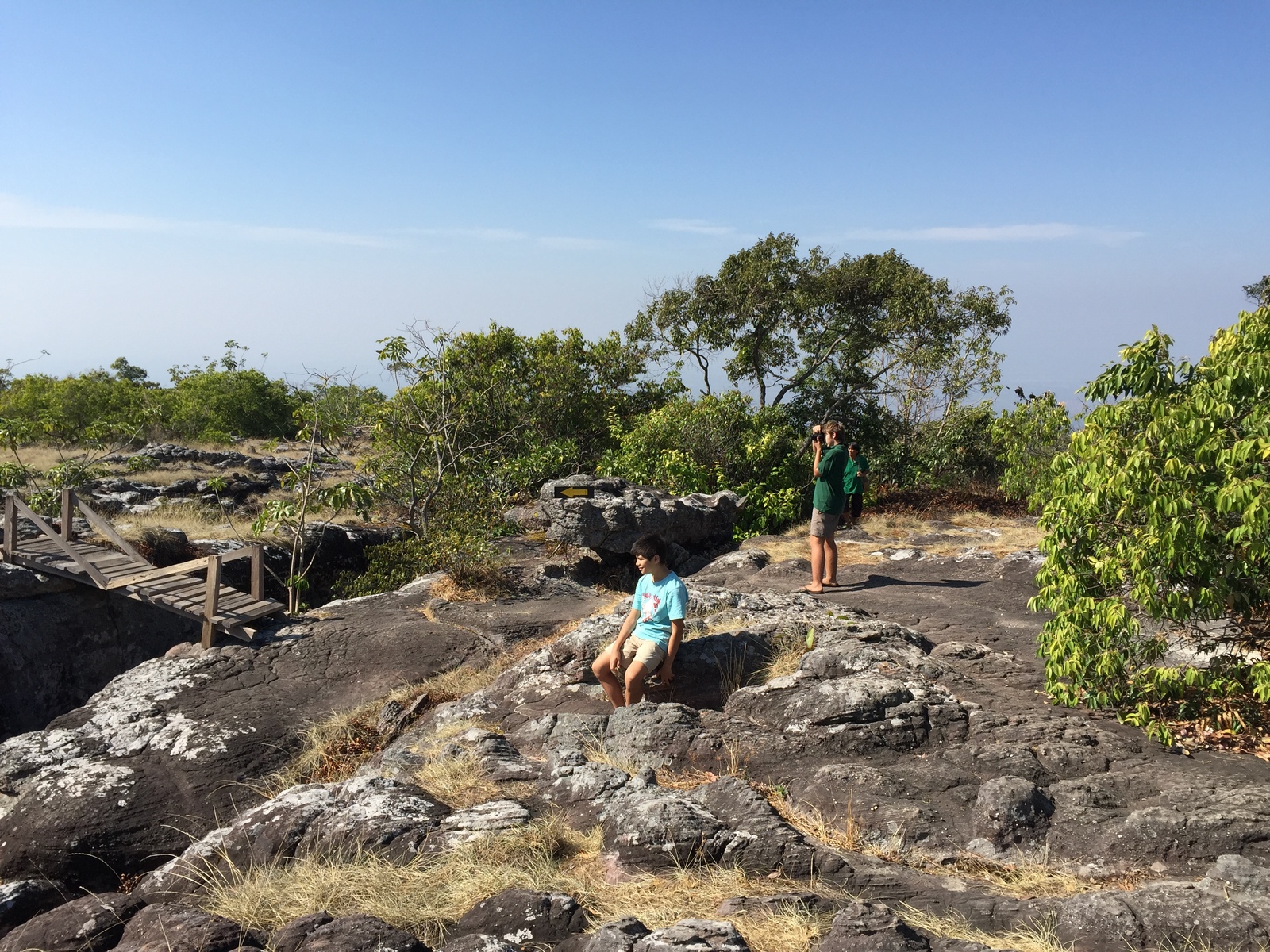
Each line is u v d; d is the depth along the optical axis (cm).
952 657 689
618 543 1309
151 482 2008
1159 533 516
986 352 2148
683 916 358
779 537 1387
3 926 423
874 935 313
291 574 1021
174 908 375
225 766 636
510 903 362
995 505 1666
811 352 2228
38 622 1024
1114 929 325
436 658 832
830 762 514
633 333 2348
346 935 332
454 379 1822
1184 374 565
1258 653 553
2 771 618
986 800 441
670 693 651
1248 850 394
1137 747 514
